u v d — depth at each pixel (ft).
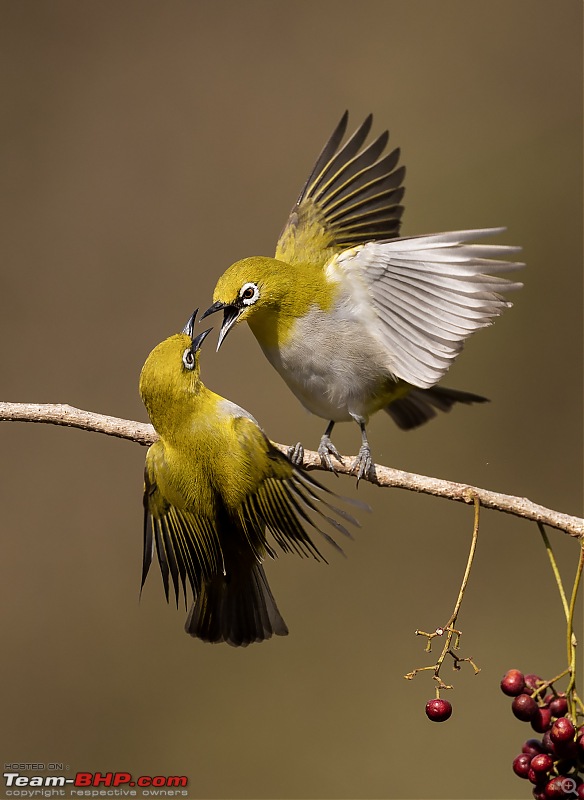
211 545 27.63
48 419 29.76
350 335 32.12
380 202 36.04
